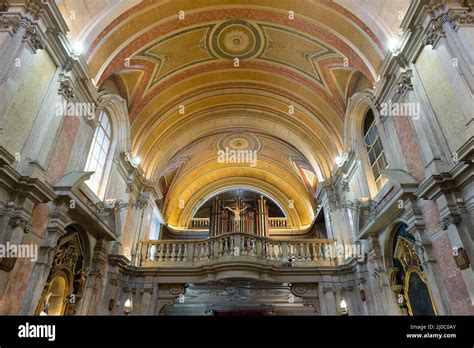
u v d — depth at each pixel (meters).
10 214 4.51
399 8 6.51
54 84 5.72
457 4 5.15
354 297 8.88
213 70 11.12
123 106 9.01
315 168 11.86
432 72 5.50
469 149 4.12
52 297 6.35
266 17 9.22
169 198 15.49
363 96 8.33
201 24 9.27
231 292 11.41
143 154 10.88
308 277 9.36
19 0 5.00
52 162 5.65
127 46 8.20
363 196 8.64
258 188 17.03
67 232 6.45
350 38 7.95
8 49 4.64
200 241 9.95
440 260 5.19
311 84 10.64
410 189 5.72
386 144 7.21
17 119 4.76
